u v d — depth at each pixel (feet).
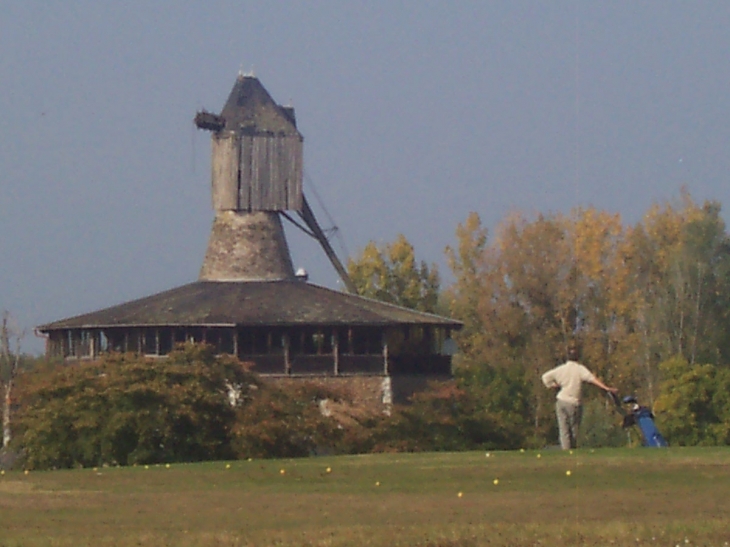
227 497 189.06
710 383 511.40
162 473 214.48
